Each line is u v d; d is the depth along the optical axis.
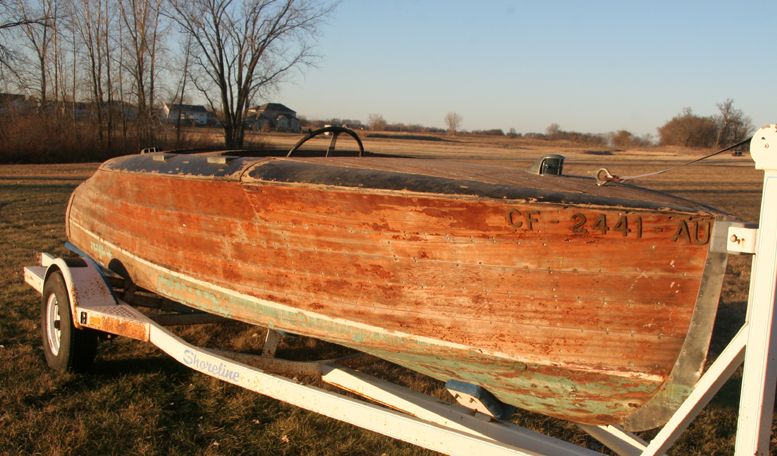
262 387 2.68
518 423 3.27
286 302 2.84
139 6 29.50
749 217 13.39
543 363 2.27
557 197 2.06
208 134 36.50
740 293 6.10
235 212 2.87
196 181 2.97
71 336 3.44
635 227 1.97
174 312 4.46
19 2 27.25
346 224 2.49
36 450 2.67
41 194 13.81
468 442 2.13
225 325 4.80
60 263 3.57
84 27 29.92
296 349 4.35
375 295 2.54
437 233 2.29
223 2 30.55
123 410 3.11
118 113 31.94
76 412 3.06
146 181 3.41
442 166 3.07
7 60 26.62
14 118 28.80
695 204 2.07
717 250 1.82
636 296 2.06
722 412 3.44
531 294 2.21
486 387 2.53
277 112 89.69
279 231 2.72
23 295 5.25
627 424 2.31
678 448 3.03
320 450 2.84
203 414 3.16
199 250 3.16
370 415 2.37
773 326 1.62
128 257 3.78
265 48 31.47
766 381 1.64
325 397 2.49
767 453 1.68
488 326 2.32
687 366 2.03
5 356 3.78
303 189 2.53
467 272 2.30
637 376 2.14
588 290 2.12
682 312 2.01
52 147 28.45
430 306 2.42
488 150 60.88
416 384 3.77
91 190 4.37
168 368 3.78
